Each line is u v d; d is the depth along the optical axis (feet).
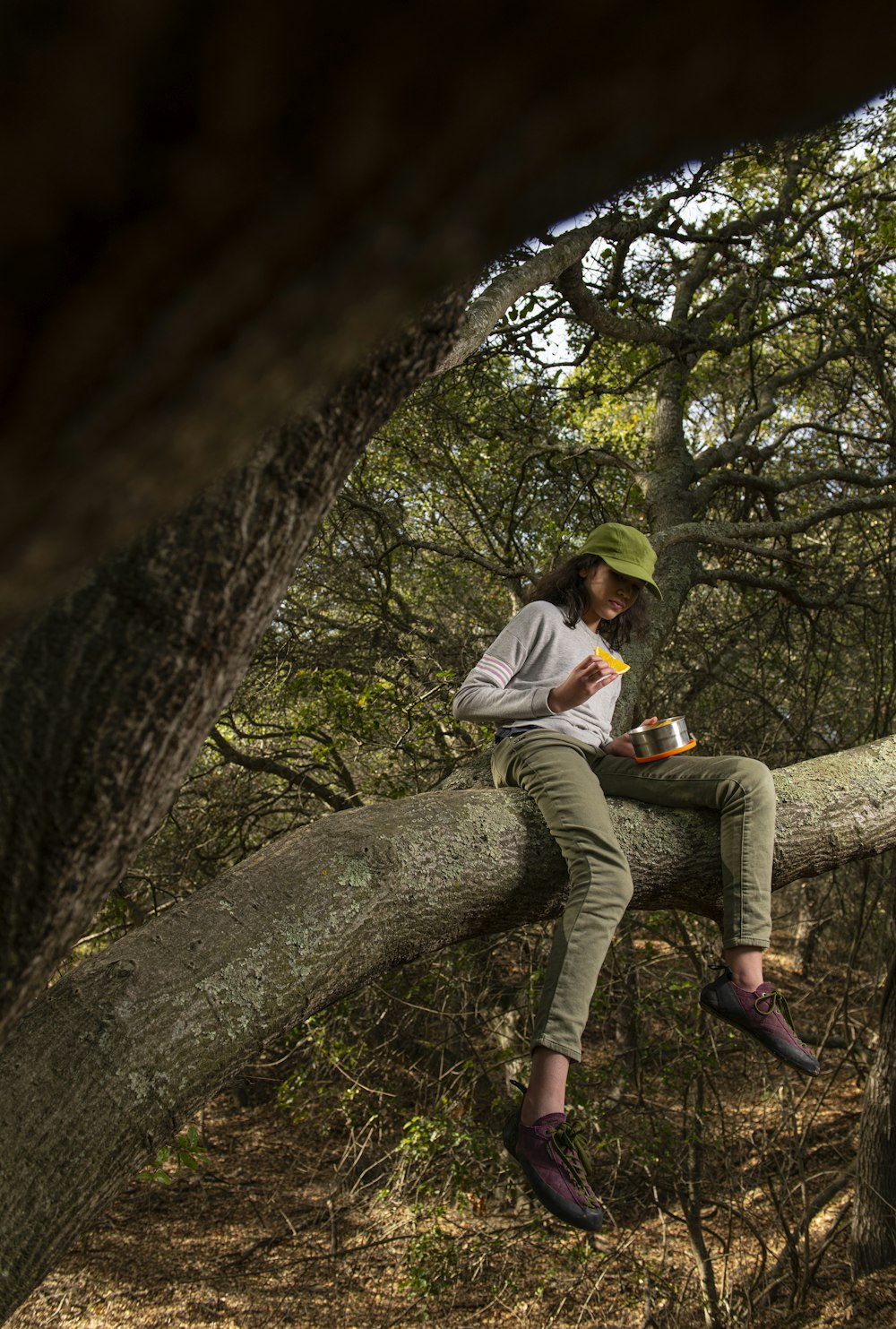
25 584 1.18
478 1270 20.16
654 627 16.28
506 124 0.82
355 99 0.81
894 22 0.75
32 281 0.92
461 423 21.49
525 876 7.55
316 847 6.90
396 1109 20.66
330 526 21.85
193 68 0.79
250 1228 27.66
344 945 6.48
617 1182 20.67
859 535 24.04
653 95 0.79
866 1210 20.77
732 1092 25.02
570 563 8.74
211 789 24.76
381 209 0.89
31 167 0.83
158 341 0.96
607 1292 20.85
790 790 8.57
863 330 21.26
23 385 0.98
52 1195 4.98
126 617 2.89
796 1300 19.38
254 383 1.02
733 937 7.71
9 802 2.89
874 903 24.03
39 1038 5.36
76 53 0.76
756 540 23.11
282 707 21.98
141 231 0.90
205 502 2.86
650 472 21.08
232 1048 5.79
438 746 21.49
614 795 8.39
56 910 3.07
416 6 0.76
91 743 2.92
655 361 20.63
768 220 18.83
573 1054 6.94
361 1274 24.98
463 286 3.10
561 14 0.76
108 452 1.04
